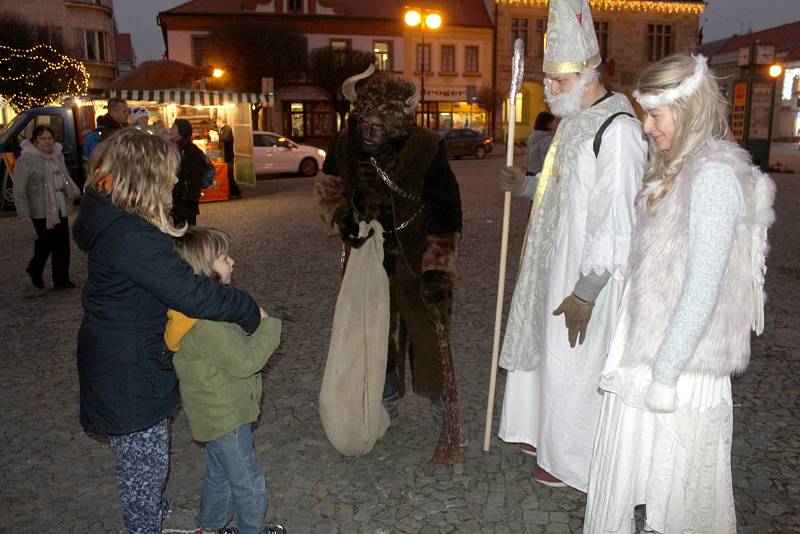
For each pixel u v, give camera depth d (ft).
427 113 123.13
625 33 130.11
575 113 9.17
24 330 18.30
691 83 6.38
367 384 10.64
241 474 8.23
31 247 31.17
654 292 6.75
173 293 7.02
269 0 116.37
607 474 7.32
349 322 10.57
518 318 10.05
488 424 11.17
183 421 12.64
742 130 57.62
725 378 6.94
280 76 106.63
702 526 7.13
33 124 45.29
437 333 10.43
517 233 31.76
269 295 21.35
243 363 7.82
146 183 7.03
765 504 9.55
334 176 11.00
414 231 10.52
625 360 6.97
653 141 6.98
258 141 65.77
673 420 6.86
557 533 9.05
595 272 8.41
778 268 23.73
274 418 12.68
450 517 9.43
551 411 9.54
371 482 10.39
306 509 9.68
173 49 113.09
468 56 123.44
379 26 119.55
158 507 7.91
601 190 8.45
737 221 6.36
